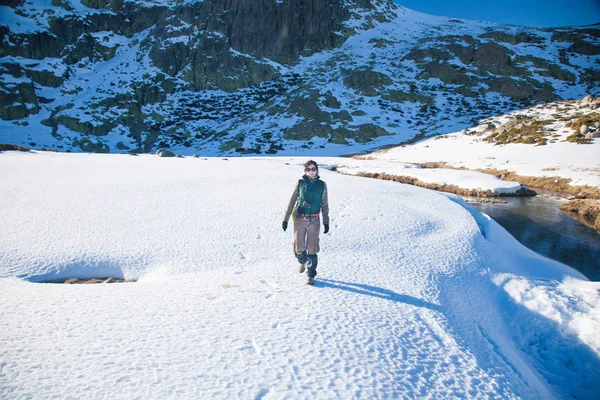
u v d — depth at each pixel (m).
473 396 3.16
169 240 7.46
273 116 69.25
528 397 3.45
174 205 10.59
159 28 98.50
